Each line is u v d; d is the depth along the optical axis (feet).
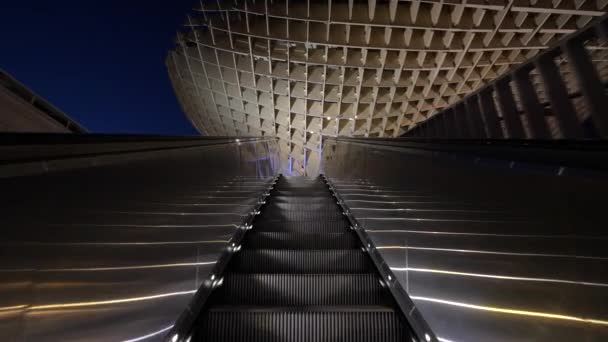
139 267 7.29
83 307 5.24
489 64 93.30
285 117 118.21
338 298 9.90
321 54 92.68
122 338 5.77
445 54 86.69
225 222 13.94
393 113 109.81
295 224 17.49
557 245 5.86
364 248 12.99
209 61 104.42
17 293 4.19
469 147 10.98
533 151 7.54
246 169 29.76
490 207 8.26
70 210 5.59
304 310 8.18
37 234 4.73
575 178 5.68
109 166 7.16
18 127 24.54
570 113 11.91
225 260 10.82
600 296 4.87
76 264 5.37
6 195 4.31
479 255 8.20
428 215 12.50
